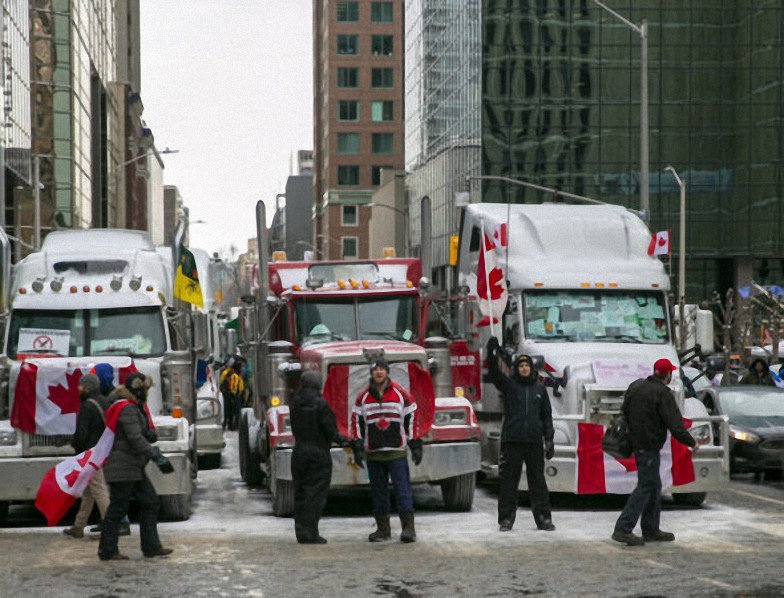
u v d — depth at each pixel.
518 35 98.94
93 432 15.69
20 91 78.44
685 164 99.50
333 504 20.91
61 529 17.52
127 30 176.50
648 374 19.55
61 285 19.59
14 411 17.84
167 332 19.72
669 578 12.72
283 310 20.20
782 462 23.70
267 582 12.77
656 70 99.50
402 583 12.64
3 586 12.63
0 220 70.31
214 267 33.94
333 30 167.25
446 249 112.06
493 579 12.80
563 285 21.52
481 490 22.91
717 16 99.31
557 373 20.25
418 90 128.88
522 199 99.19
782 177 98.62
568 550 14.77
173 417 18.31
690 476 19.09
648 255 22.22
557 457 19.39
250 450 23.06
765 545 15.08
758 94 98.75
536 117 99.25
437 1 118.25
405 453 15.80
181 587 12.52
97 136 117.31
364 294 20.25
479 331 22.52
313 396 15.72
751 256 99.50
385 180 149.88
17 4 77.25
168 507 18.17
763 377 32.47
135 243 23.86
